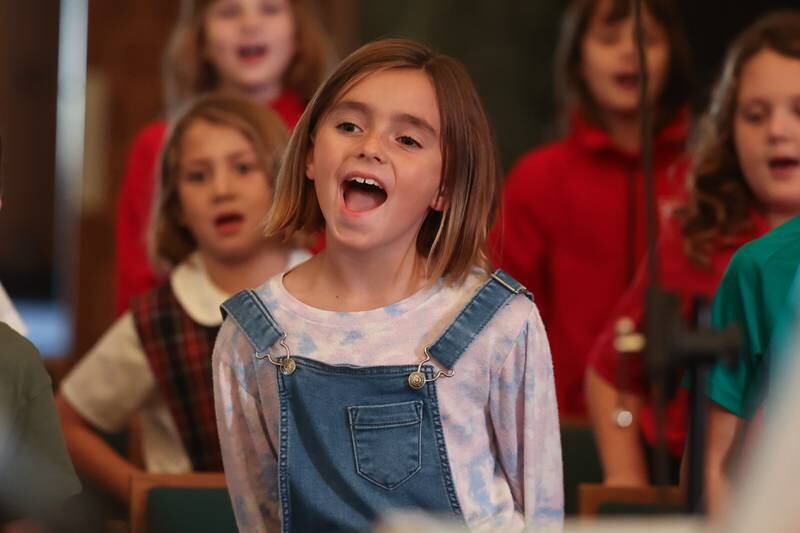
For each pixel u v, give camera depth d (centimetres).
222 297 673
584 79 823
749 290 498
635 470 645
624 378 636
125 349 671
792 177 599
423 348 444
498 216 482
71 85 1420
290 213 468
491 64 1423
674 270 633
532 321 450
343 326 447
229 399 456
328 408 439
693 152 716
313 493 436
